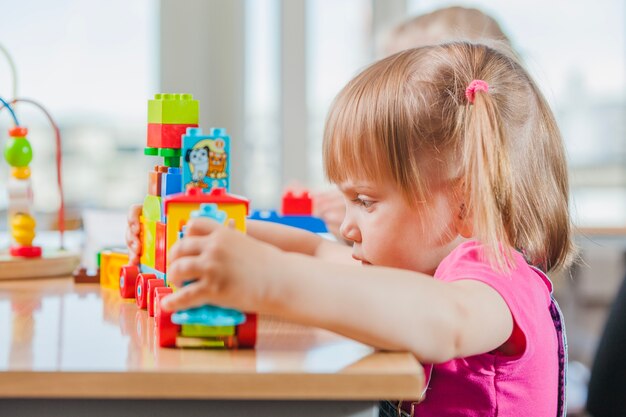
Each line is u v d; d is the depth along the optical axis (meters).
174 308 0.64
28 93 2.52
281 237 1.10
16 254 1.08
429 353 0.65
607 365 1.24
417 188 0.87
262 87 2.73
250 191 2.75
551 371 0.85
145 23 2.62
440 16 1.89
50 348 0.64
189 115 0.85
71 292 0.95
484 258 0.77
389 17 2.74
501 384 0.81
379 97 0.89
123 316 0.78
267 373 0.57
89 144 2.58
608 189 3.09
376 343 0.64
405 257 0.88
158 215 0.84
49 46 2.53
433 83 0.90
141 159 2.62
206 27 2.67
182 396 0.56
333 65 2.74
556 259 1.00
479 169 0.81
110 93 2.59
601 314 3.08
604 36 2.96
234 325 0.64
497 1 2.88
